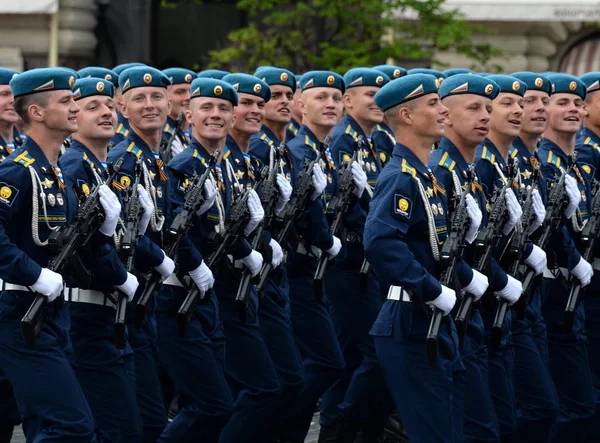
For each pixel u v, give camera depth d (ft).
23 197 55.01
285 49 140.97
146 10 160.15
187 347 63.52
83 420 54.29
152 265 62.08
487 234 61.77
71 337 58.80
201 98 66.95
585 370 70.59
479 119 62.03
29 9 136.15
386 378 58.29
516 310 66.28
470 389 60.70
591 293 74.64
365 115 80.59
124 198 62.49
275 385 66.95
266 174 71.31
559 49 154.10
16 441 72.79
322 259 72.59
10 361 54.60
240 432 66.90
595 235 73.15
